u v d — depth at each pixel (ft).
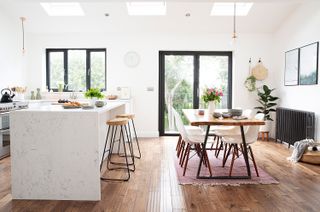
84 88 20.36
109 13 16.89
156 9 17.39
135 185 9.85
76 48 20.16
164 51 20.06
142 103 19.72
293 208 7.95
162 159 13.51
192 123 9.98
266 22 17.83
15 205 8.24
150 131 19.85
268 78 19.47
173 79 20.29
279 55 18.47
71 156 8.60
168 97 20.36
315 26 14.14
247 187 9.65
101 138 13.08
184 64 20.22
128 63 19.48
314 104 14.26
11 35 17.40
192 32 19.15
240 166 12.23
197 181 10.19
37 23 18.02
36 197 8.72
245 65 19.43
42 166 8.65
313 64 14.29
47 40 19.48
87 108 9.77
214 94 12.11
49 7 17.08
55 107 10.32
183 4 15.79
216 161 13.12
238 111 11.50
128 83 19.63
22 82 18.90
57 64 20.38
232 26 18.28
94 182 8.59
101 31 19.04
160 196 8.83
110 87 19.62
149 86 19.65
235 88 19.52
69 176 8.64
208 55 20.16
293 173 11.26
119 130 14.84
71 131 8.55
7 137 14.01
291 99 16.80
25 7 16.38
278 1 12.42
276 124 17.95
